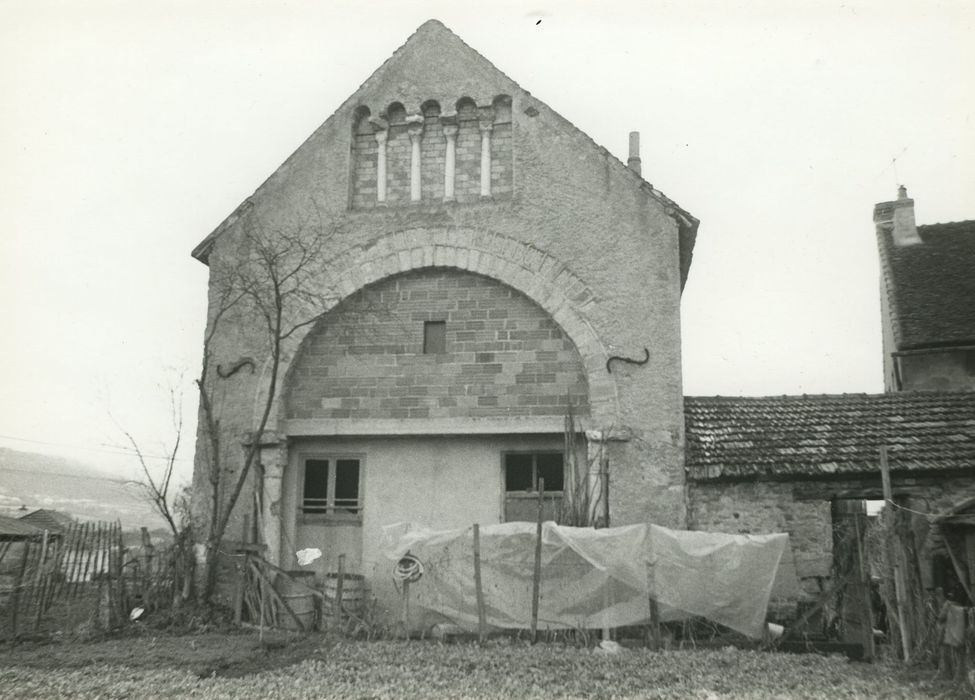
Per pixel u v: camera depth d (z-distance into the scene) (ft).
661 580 41.34
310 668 36.11
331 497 51.49
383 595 47.96
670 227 49.70
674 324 48.52
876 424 47.32
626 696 31.58
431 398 50.80
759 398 51.55
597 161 51.16
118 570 46.55
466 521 49.52
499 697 31.35
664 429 47.34
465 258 51.37
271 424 50.96
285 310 52.26
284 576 48.60
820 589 43.47
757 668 36.17
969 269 72.79
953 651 33.30
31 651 40.32
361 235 52.70
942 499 43.42
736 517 45.47
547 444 49.70
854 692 32.04
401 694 31.86
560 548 42.68
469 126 53.98
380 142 54.39
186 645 41.16
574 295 49.70
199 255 54.34
